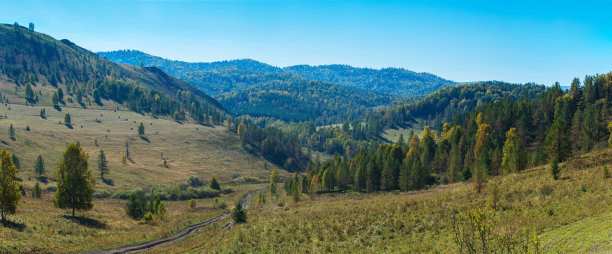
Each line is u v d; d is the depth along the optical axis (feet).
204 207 313.94
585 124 276.00
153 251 128.36
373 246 86.89
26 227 130.21
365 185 329.52
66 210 193.16
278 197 375.04
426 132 464.24
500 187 124.88
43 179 331.57
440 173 333.83
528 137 352.69
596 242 56.39
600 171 115.85
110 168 435.12
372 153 451.12
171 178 461.78
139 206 225.56
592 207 78.59
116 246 139.33
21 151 403.95
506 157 231.91
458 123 508.94
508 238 56.03
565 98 380.17
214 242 126.00
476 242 65.67
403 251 77.92
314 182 358.84
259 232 124.16
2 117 599.98
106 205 270.87
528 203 95.20
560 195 96.89
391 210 119.14
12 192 127.95
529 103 446.60
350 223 110.83
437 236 82.94
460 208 104.88
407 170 285.23
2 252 102.63
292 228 118.42
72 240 135.44
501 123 389.80
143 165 496.23
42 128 555.69
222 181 506.07
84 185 170.50
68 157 166.71
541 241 64.13
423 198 132.87
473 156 305.73
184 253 118.62
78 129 613.93
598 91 405.59
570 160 156.97
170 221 228.84
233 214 168.76
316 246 95.50
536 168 161.48
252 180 534.78
